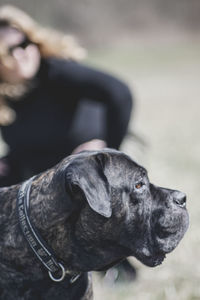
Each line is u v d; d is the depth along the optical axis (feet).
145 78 82.28
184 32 152.56
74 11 144.56
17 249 10.84
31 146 15.72
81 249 10.88
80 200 10.50
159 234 11.23
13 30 14.93
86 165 10.34
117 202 10.73
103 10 152.87
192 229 19.21
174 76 84.07
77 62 15.55
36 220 10.73
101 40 141.59
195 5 162.20
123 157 10.99
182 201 11.55
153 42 141.59
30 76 15.07
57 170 10.75
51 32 15.65
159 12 161.38
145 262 11.35
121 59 107.04
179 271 16.37
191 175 27.27
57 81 15.10
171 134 40.65
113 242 10.96
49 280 10.96
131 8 159.12
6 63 14.80
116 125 15.62
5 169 16.21
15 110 15.62
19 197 11.03
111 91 15.26
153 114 51.65
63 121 15.47
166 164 30.19
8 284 11.01
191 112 51.72
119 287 15.65
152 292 15.19
